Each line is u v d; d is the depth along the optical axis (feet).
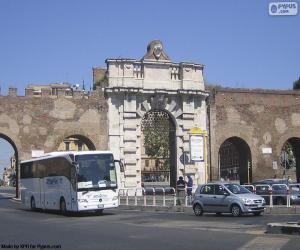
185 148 151.02
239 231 63.41
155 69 151.02
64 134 144.77
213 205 90.48
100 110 147.33
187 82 152.46
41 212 111.04
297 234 57.82
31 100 143.64
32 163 118.73
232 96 157.17
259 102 159.63
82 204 94.99
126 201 119.75
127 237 58.65
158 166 290.15
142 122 152.35
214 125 154.40
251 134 157.89
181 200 113.39
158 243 52.80
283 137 161.07
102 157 98.43
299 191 113.19
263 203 88.28
